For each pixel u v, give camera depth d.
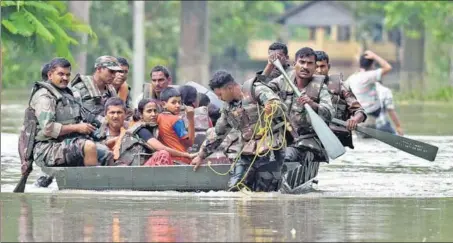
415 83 157.62
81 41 99.56
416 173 48.22
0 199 35.81
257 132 39.19
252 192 39.16
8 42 72.25
